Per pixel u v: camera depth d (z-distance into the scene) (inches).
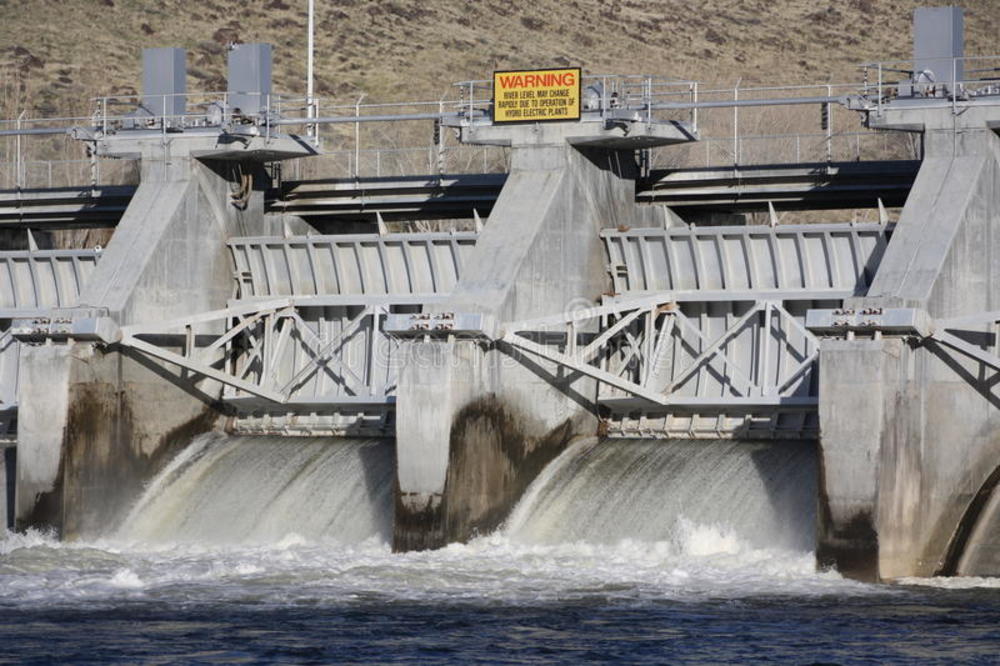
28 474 3779.5
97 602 2938.0
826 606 2856.8
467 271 3607.3
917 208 3314.5
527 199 3695.9
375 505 3644.2
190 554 3545.8
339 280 4060.0
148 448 3924.7
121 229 3993.6
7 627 2733.8
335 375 4074.8
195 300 4040.4
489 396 3508.9
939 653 2527.1
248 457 3922.2
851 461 3061.0
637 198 3949.3
